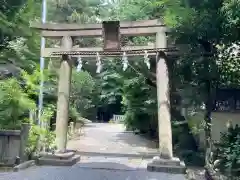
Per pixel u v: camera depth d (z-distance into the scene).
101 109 39.00
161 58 9.35
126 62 9.50
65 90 9.97
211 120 9.26
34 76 9.55
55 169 8.53
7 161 8.41
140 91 14.34
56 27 9.99
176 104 11.64
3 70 10.01
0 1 7.96
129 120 17.95
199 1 6.78
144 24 9.45
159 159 8.85
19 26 8.48
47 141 9.78
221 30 7.21
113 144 14.69
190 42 8.73
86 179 7.41
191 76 9.60
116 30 9.45
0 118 8.73
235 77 8.93
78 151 12.15
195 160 9.90
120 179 7.52
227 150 6.61
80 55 9.95
